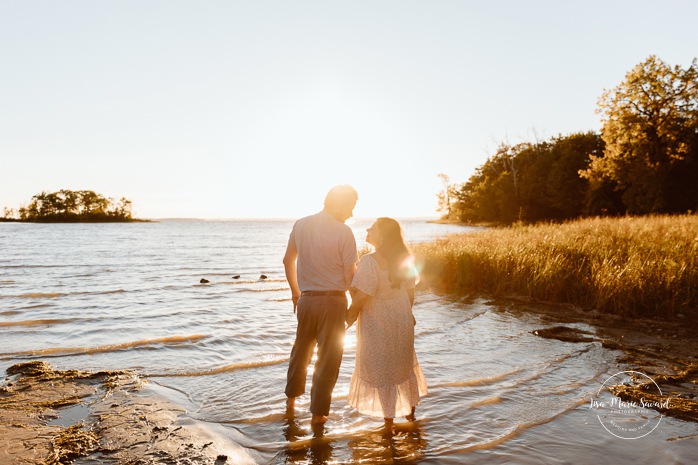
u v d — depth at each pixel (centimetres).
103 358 571
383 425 373
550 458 314
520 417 385
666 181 3797
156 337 679
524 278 1016
